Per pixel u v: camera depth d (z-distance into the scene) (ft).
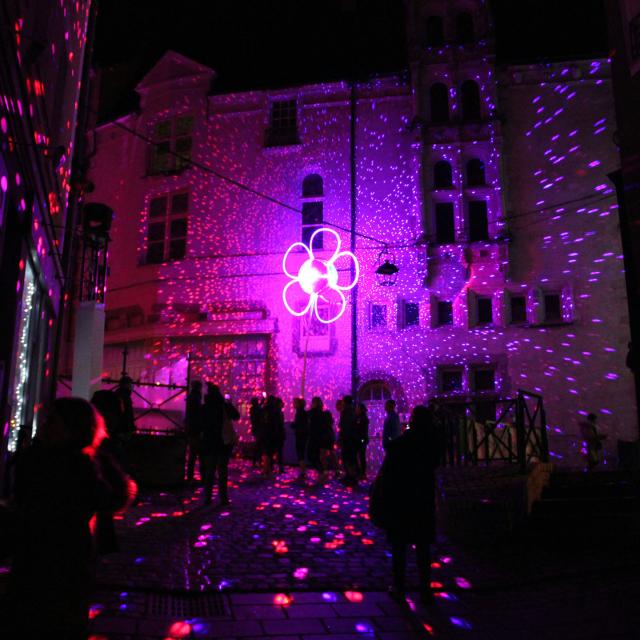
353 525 26.21
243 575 17.81
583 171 62.95
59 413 8.68
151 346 69.41
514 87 65.87
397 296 63.87
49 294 32.30
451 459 32.35
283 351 65.67
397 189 66.18
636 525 24.52
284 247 67.92
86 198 77.82
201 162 71.61
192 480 37.27
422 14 67.82
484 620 15.19
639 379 29.96
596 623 14.99
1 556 8.02
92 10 44.73
